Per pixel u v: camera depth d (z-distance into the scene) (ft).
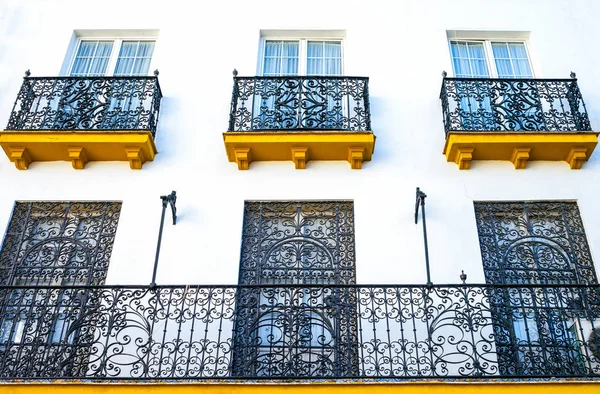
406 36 37.42
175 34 37.70
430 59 36.58
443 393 23.68
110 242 30.89
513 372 26.86
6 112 34.83
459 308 26.11
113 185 32.30
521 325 28.45
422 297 26.30
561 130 32.76
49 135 32.24
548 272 29.86
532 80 34.14
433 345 27.25
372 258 29.91
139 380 23.99
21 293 27.09
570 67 36.17
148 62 37.78
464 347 25.12
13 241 30.89
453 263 29.76
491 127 33.63
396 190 32.01
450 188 32.04
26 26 37.93
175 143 33.76
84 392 23.82
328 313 26.61
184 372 26.68
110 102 34.45
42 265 30.25
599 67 36.11
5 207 31.55
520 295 27.30
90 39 38.42
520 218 31.50
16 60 36.65
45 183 32.32
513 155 32.42
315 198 31.86
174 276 29.48
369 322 26.53
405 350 24.68
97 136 32.32
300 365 25.81
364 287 26.03
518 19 38.06
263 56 37.73
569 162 32.55
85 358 27.32
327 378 23.79
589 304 28.25
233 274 29.63
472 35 37.93
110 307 26.05
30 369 25.49
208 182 32.37
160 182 32.40
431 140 33.68
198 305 28.25
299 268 30.09
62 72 36.60
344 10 38.45
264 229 31.27
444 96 34.01
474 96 33.86
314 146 32.32
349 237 30.99
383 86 35.58
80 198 31.89
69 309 28.58
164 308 28.09
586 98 34.96
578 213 31.50
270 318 27.61
